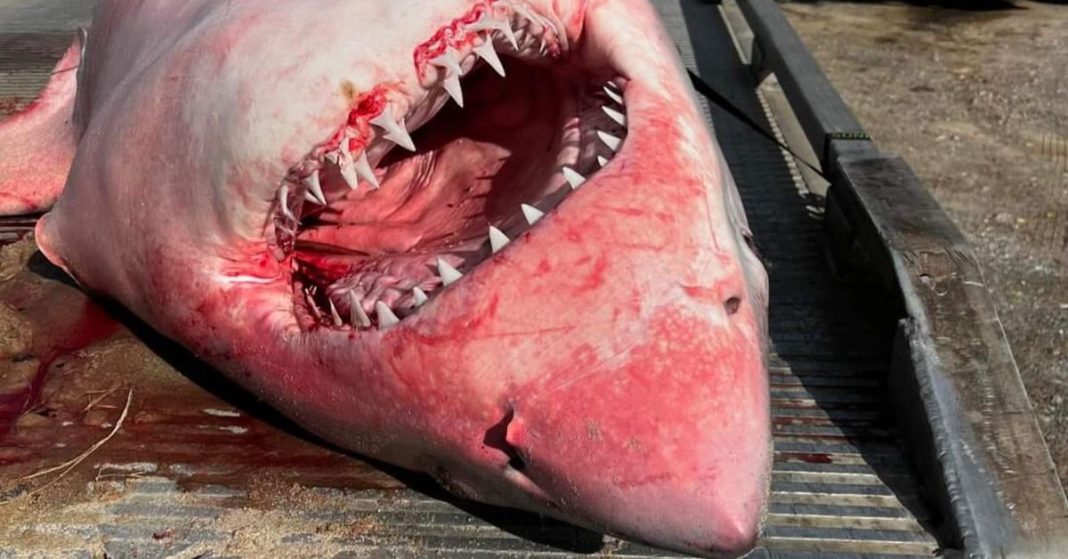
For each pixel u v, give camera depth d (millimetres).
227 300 1711
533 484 1445
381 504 1771
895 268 2096
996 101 7012
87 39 2707
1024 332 3930
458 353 1370
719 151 1925
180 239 1722
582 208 1376
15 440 1970
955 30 9141
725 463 1311
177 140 1662
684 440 1302
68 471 1875
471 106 2195
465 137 2225
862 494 1812
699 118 1703
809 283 2633
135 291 1917
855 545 1681
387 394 1474
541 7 1681
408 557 1650
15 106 4168
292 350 1625
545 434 1338
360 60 1499
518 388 1346
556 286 1344
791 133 3969
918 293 2021
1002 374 1854
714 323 1373
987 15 9789
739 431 1333
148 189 1748
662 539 1344
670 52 1853
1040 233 4848
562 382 1327
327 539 1692
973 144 6148
